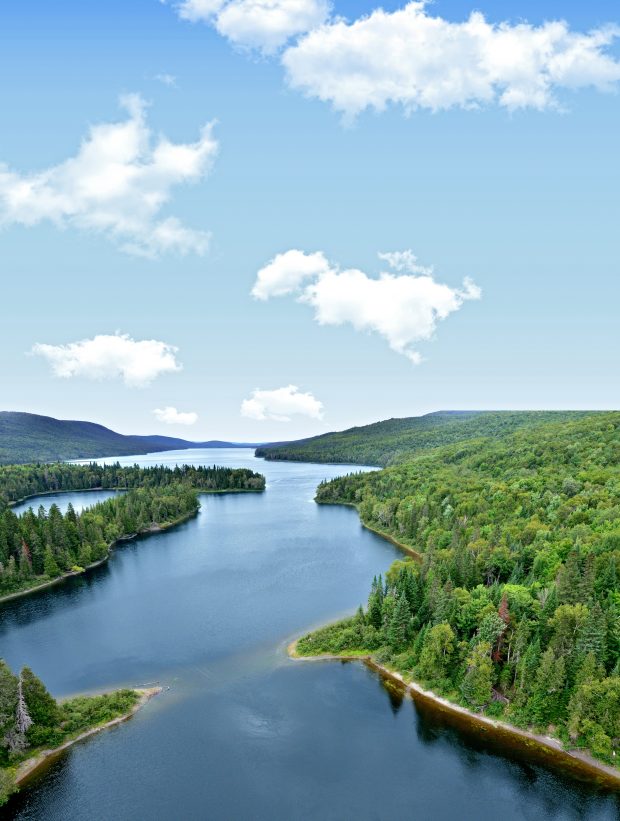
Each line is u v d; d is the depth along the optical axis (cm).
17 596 17888
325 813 8181
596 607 9919
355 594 17462
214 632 14512
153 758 9338
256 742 9744
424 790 8650
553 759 9225
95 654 13275
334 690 11406
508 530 17312
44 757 9319
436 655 11262
